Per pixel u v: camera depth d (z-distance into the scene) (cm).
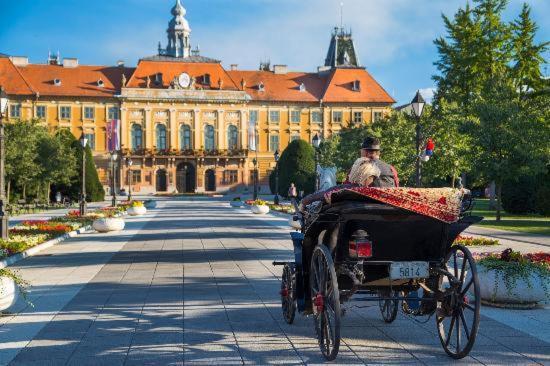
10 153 4912
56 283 1204
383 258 712
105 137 9675
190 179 10119
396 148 3738
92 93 9606
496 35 5197
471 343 636
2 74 9481
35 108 9456
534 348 705
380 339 756
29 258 1641
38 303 990
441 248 711
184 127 9912
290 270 830
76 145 6184
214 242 2072
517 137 3198
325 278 685
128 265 1477
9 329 807
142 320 859
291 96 10256
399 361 656
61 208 5125
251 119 10150
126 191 9656
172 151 9744
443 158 3438
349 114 10312
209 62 10138
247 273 1329
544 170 3303
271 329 803
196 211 4634
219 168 10019
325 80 10656
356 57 11450
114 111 9706
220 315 891
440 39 5719
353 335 777
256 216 3866
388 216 672
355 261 684
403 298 693
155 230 2670
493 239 2042
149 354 682
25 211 4562
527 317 874
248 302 991
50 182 5769
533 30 5197
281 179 7481
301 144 7319
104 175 9662
